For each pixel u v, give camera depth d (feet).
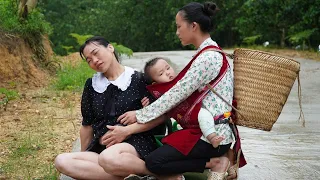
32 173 14.57
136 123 12.34
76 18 114.01
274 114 11.84
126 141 12.59
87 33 113.19
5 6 32.53
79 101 25.68
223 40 102.53
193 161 12.21
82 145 13.74
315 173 14.84
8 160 15.83
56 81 31.32
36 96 26.91
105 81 12.98
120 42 118.42
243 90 11.98
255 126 12.00
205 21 12.00
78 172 12.52
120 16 115.24
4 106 24.25
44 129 19.80
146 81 12.91
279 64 11.66
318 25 60.34
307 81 34.96
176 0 101.30
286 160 16.11
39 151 16.84
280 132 19.93
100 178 12.62
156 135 13.21
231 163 12.80
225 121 11.89
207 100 11.90
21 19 33.22
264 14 66.18
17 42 31.40
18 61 30.66
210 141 11.70
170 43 108.78
